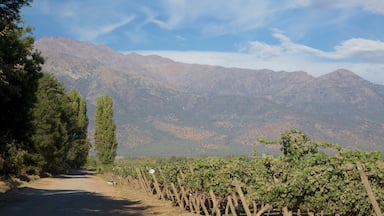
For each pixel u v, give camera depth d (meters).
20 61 24.02
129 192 34.41
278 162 12.60
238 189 13.04
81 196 28.45
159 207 22.14
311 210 10.04
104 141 85.75
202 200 17.98
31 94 27.62
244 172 14.41
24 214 17.77
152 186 33.59
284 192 9.57
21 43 23.80
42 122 50.66
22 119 30.58
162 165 28.12
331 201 9.26
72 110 79.94
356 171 9.20
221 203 18.69
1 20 20.17
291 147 12.59
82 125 91.25
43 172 57.69
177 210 20.67
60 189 36.69
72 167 101.25
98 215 18.17
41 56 25.25
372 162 9.80
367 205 8.88
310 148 12.39
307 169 9.70
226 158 16.84
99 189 38.66
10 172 40.19
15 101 27.42
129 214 18.88
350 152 10.40
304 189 9.41
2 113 28.72
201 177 17.05
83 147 93.12
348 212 9.33
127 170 44.50
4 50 22.48
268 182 11.82
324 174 9.34
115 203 23.94
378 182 9.24
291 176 10.10
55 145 59.72
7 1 19.97
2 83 20.64
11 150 37.75
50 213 18.30
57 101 63.78
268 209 12.13
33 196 27.22
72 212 18.88
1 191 28.33
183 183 20.36
